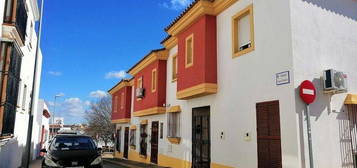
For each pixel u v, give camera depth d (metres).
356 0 9.39
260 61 8.91
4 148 10.69
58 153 10.89
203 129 12.00
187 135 13.30
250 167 8.96
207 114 11.77
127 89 24.52
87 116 58.59
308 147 7.52
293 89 7.66
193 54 11.84
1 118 9.31
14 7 10.00
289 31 7.99
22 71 13.20
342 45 8.80
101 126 54.03
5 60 9.69
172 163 14.84
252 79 9.17
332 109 8.16
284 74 7.98
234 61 10.11
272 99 8.31
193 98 12.82
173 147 14.88
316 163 7.58
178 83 13.05
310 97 7.65
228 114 10.23
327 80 7.96
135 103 20.75
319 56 8.24
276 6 8.52
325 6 8.70
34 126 24.03
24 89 15.19
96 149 11.70
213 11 11.24
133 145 22.12
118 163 20.19
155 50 16.50
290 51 7.89
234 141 9.80
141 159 20.05
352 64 8.90
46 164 10.56
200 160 12.06
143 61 18.70
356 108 8.61
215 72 11.02
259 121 8.73
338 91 7.95
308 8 8.35
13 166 13.00
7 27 9.70
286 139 7.71
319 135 7.78
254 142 8.89
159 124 17.16
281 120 7.93
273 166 8.07
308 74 7.95
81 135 12.64
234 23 10.29
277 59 8.28
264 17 8.91
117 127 28.27
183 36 12.95
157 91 16.48
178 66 13.20
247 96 9.34
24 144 15.72
